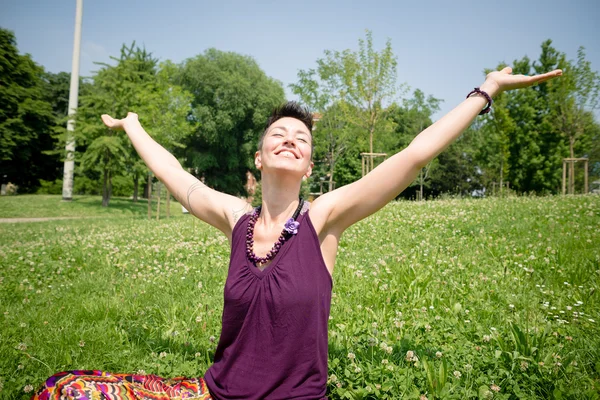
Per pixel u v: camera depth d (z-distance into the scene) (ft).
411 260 20.08
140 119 81.10
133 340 12.84
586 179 59.77
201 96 140.87
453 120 6.56
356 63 61.46
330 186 90.38
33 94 134.31
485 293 15.74
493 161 100.12
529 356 10.31
